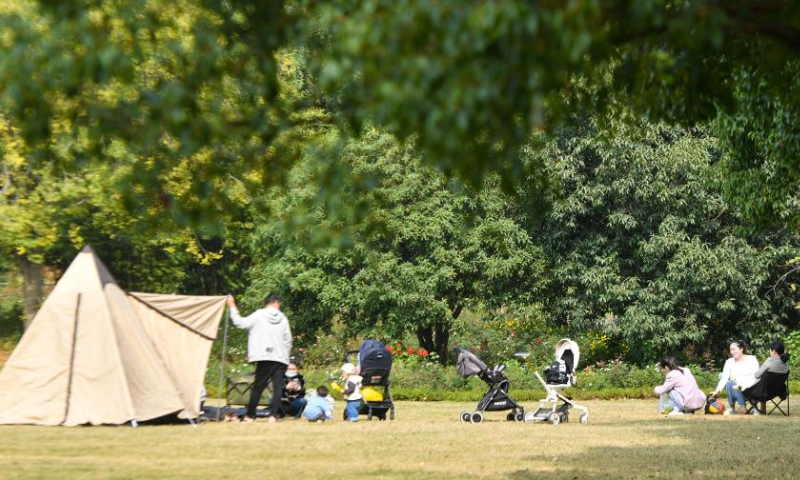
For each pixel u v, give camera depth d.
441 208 45.56
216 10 10.71
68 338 25.19
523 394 42.00
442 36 7.62
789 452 19.91
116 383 24.94
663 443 21.72
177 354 27.45
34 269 50.38
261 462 17.50
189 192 11.59
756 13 9.85
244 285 60.31
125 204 11.23
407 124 7.93
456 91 7.60
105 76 9.82
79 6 9.91
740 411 32.94
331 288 45.75
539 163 12.66
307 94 11.81
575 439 22.53
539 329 50.78
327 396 28.67
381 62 8.05
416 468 16.94
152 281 55.56
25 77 9.93
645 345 48.19
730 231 47.69
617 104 13.41
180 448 19.58
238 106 11.31
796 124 21.50
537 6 7.50
